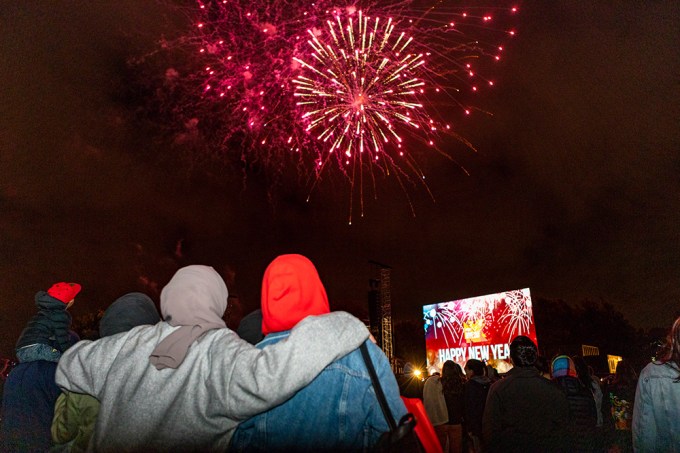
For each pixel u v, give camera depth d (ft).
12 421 11.12
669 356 10.96
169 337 6.50
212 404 5.95
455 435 27.14
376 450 5.79
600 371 82.89
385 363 6.41
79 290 13.07
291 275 6.84
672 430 10.47
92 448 6.39
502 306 75.92
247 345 6.32
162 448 5.99
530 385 12.54
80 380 6.98
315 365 5.75
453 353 81.10
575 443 12.42
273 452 5.96
